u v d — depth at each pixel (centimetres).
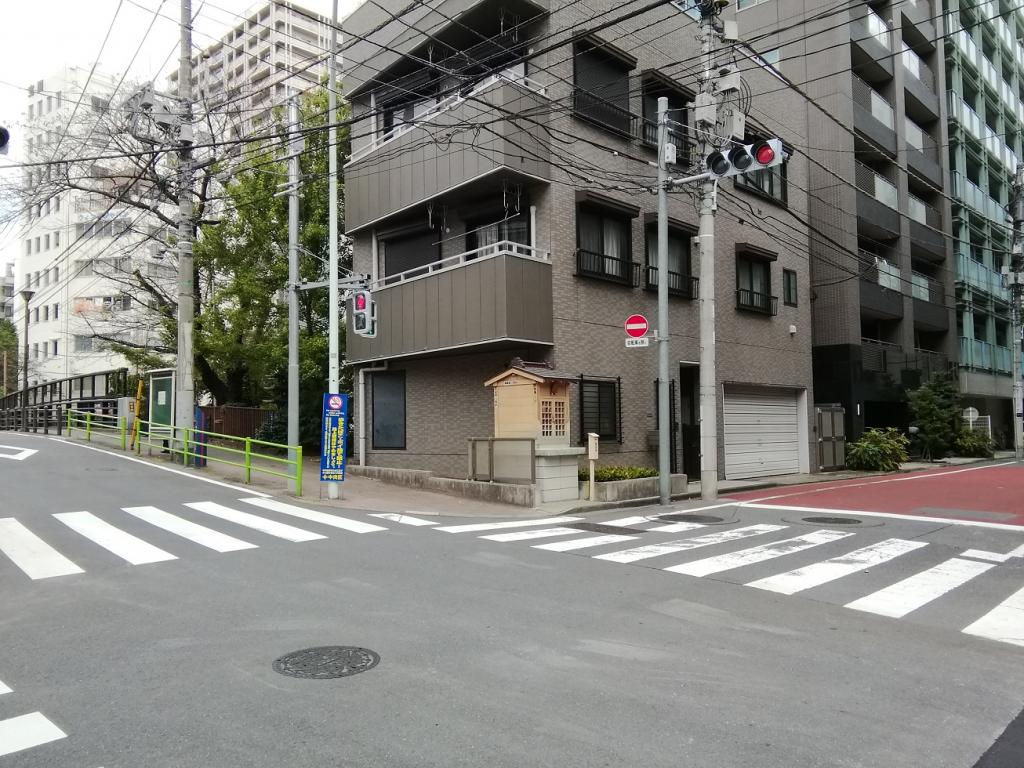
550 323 1552
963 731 396
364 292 1423
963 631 589
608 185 1700
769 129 2223
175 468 1747
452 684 455
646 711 416
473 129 1538
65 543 911
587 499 1418
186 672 475
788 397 2322
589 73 1681
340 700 429
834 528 1126
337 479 1375
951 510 1348
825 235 2448
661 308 1472
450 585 717
